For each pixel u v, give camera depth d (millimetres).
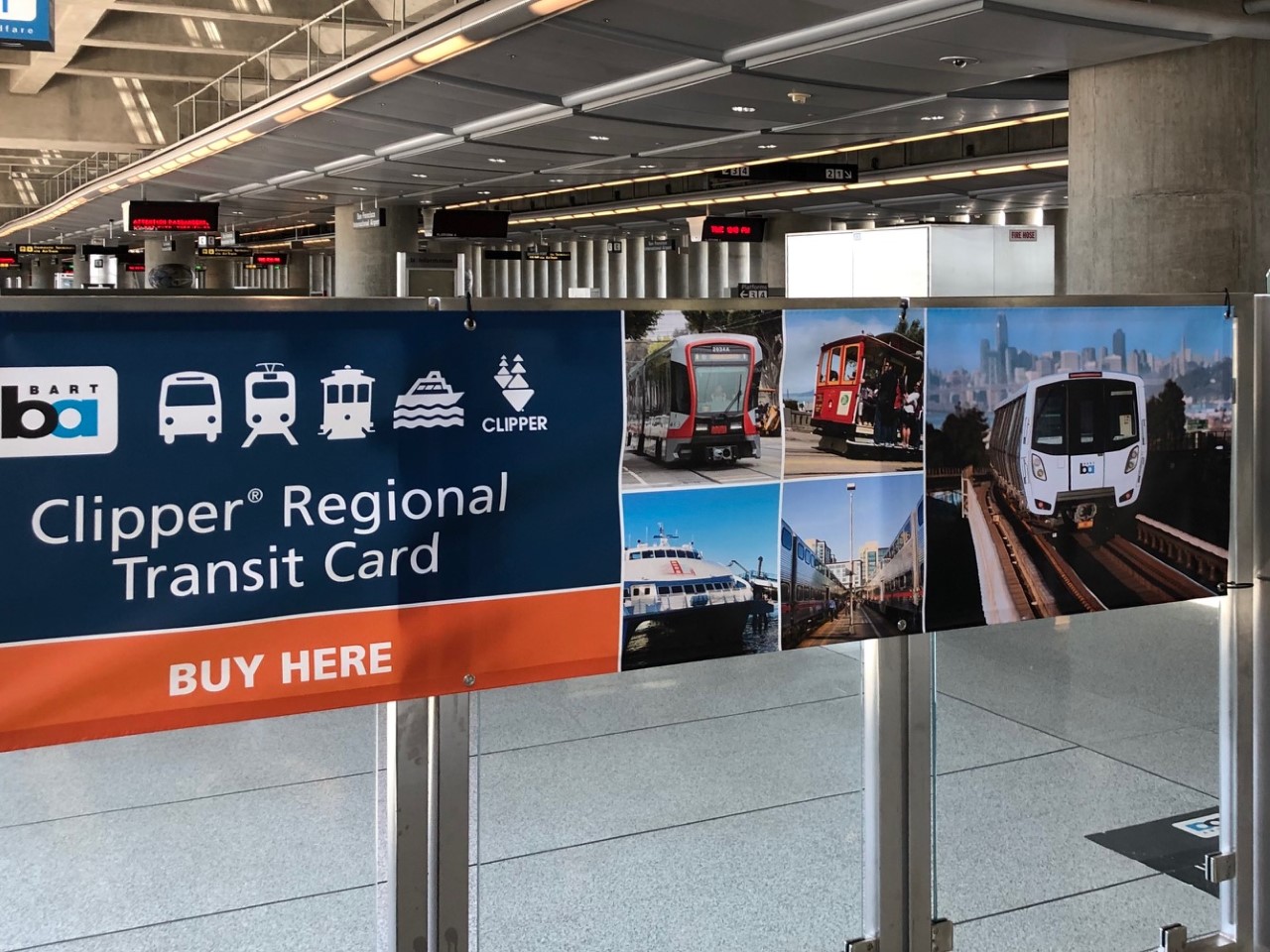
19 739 2594
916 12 11781
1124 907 4172
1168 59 12219
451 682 3016
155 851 4465
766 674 6473
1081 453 3816
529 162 27172
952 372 3576
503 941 3906
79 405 2609
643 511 3188
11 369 2545
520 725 5664
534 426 3057
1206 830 4566
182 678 2742
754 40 13906
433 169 29578
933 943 3729
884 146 31656
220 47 25891
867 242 7613
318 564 2859
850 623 3480
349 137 23984
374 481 2900
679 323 3197
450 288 6109
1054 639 6137
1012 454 3699
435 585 2984
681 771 5219
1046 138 27781
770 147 23812
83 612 2643
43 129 33562
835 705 6020
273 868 4324
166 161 31750
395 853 3008
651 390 3176
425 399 2939
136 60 28641
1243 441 4117
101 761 5250
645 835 4617
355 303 2852
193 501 2727
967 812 4711
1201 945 4082
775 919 4078
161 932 3959
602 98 18000
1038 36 11742
